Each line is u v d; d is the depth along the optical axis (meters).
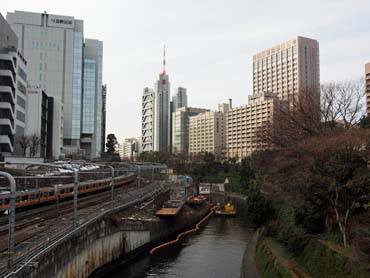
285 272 37.84
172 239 69.50
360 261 31.31
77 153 169.88
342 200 39.25
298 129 61.81
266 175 65.12
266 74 145.38
